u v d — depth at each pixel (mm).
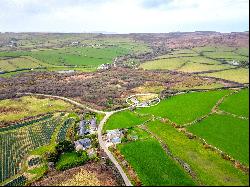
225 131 120438
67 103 183750
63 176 103625
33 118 161625
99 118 154750
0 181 103188
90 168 107875
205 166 103938
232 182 94375
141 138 128000
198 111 147750
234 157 105375
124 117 153875
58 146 119312
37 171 108188
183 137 125375
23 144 130375
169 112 153375
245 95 143500
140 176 100938
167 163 107438
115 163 110125
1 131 146125
